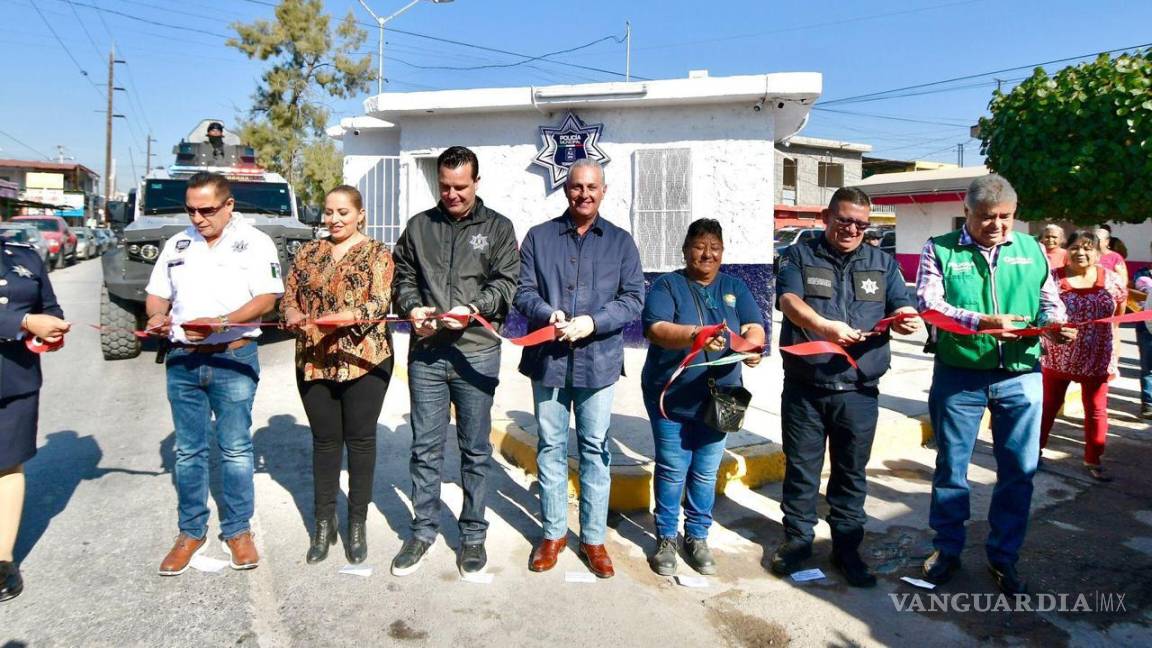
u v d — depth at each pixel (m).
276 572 3.49
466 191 3.37
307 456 5.09
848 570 3.48
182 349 3.34
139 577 3.41
